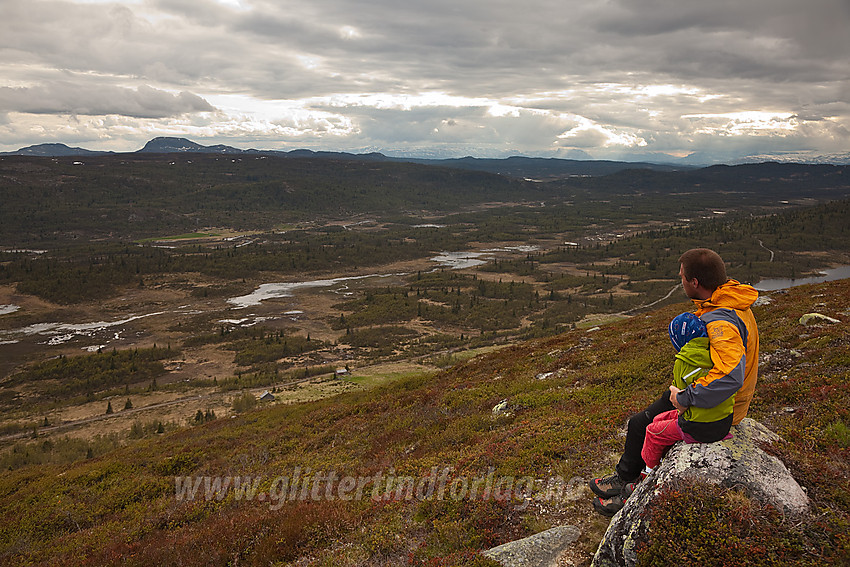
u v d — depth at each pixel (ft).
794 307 66.28
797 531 13.17
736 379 13.01
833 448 18.85
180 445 84.94
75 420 265.34
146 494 53.52
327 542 27.48
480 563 18.62
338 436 61.72
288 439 69.82
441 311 589.73
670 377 45.96
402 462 39.34
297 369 370.32
